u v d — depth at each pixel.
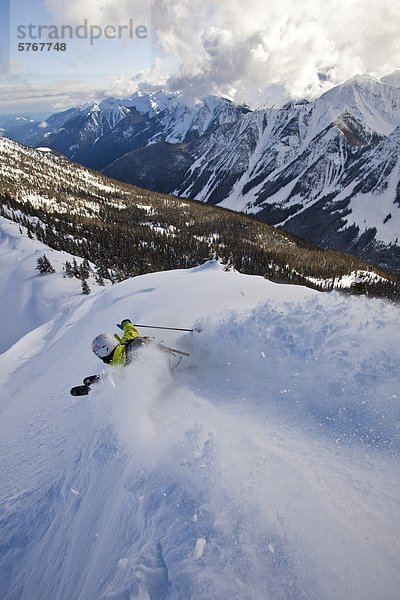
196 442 3.77
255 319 6.20
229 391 5.01
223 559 2.47
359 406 4.09
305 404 4.39
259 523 2.71
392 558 2.39
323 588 2.24
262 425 4.12
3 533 3.97
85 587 2.83
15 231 105.06
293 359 5.23
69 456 4.80
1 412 9.27
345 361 4.77
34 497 4.36
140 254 102.31
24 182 186.88
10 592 3.37
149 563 2.57
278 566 2.39
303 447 3.63
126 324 5.96
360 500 2.89
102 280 67.88
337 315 5.71
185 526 2.80
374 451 3.45
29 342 19.36
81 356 9.59
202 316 7.59
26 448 5.82
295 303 6.55
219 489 3.06
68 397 7.11
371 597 2.16
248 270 106.62
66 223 128.12
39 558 3.54
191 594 2.29
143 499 3.21
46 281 70.31
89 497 3.82
